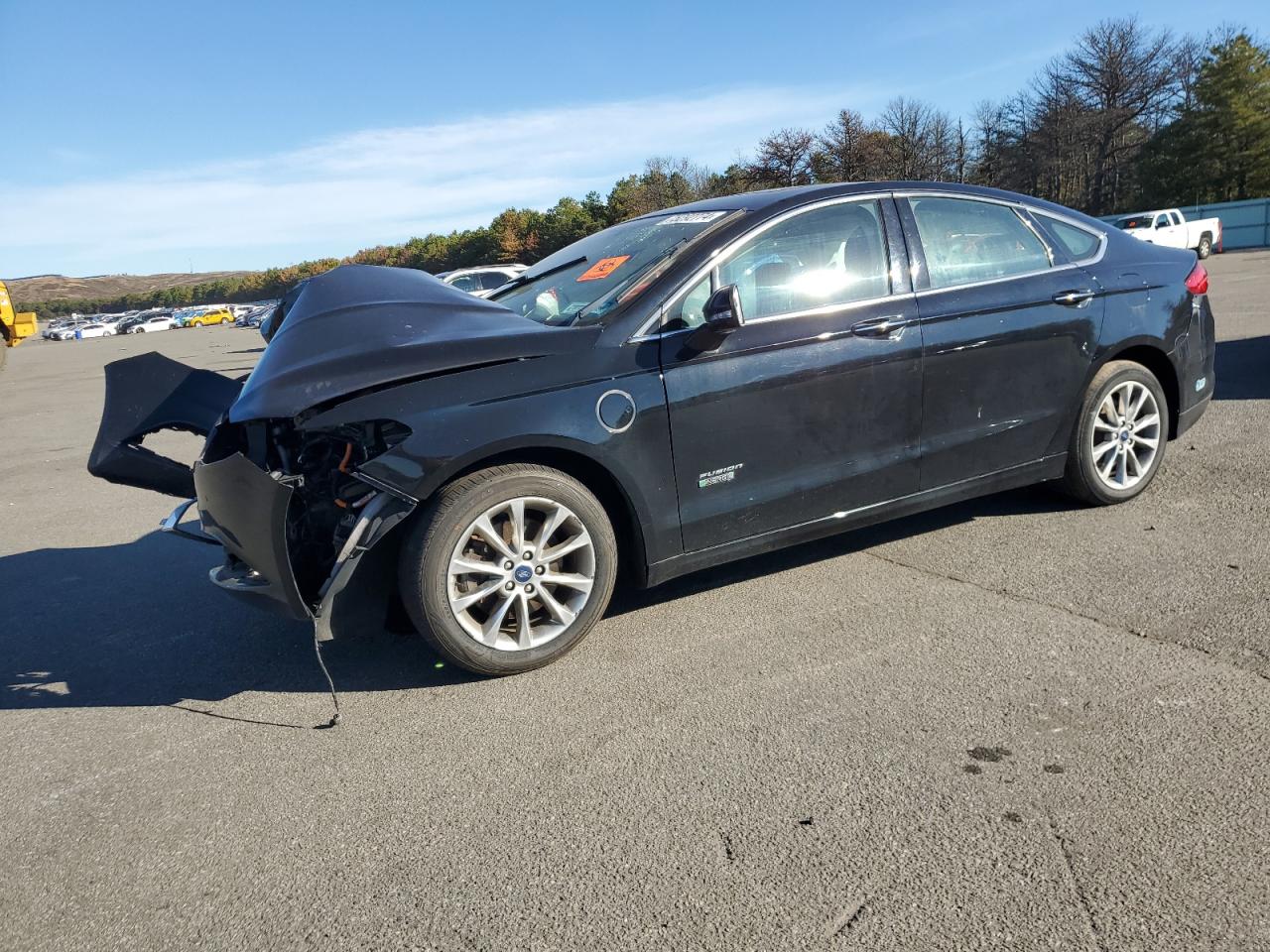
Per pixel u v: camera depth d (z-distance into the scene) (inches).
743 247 141.9
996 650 125.6
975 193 164.6
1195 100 1840.6
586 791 101.3
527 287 164.2
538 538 128.1
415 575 121.3
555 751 110.5
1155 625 128.2
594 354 129.8
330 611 121.6
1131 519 171.8
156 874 94.0
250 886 90.8
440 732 117.8
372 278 150.7
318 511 135.9
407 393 121.3
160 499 288.8
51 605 186.9
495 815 98.5
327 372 121.8
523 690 127.0
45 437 461.4
